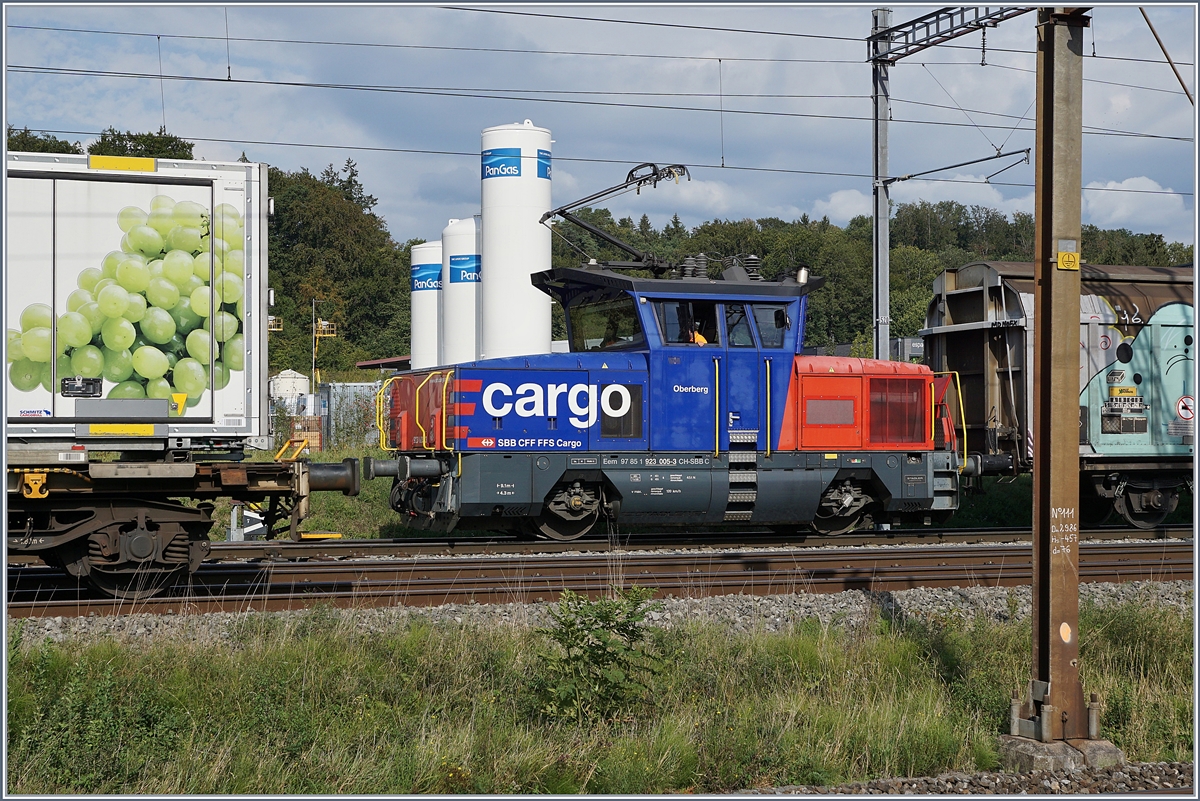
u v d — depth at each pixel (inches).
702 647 346.3
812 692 319.3
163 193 390.3
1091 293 695.7
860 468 625.9
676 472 588.7
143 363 388.8
